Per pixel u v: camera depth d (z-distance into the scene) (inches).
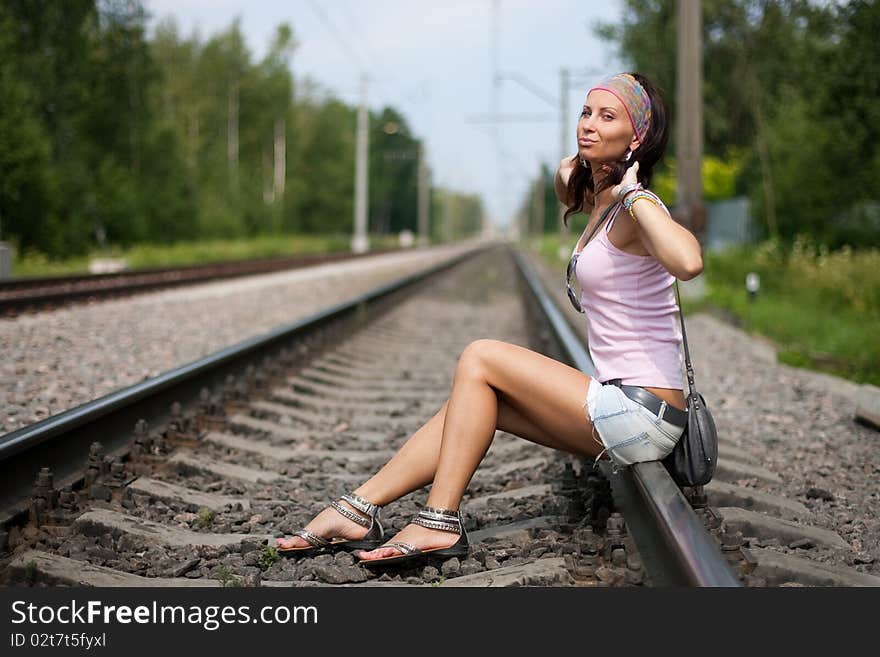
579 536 121.5
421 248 2800.2
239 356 255.6
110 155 1243.8
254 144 2192.4
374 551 117.5
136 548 129.2
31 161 943.0
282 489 167.6
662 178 1104.2
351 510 123.7
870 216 744.3
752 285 522.6
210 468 171.2
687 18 556.1
